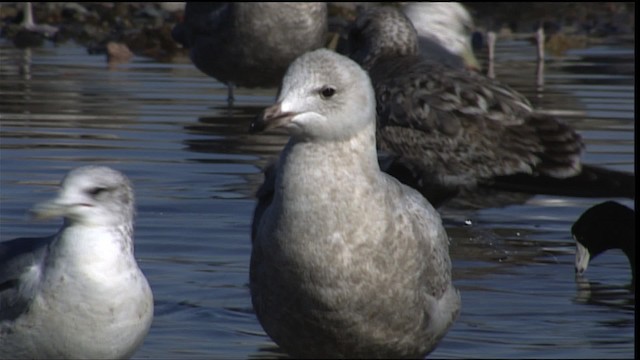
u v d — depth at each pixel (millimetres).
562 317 11414
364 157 9391
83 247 9078
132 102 19984
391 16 15547
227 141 17594
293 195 9305
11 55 24578
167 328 10938
